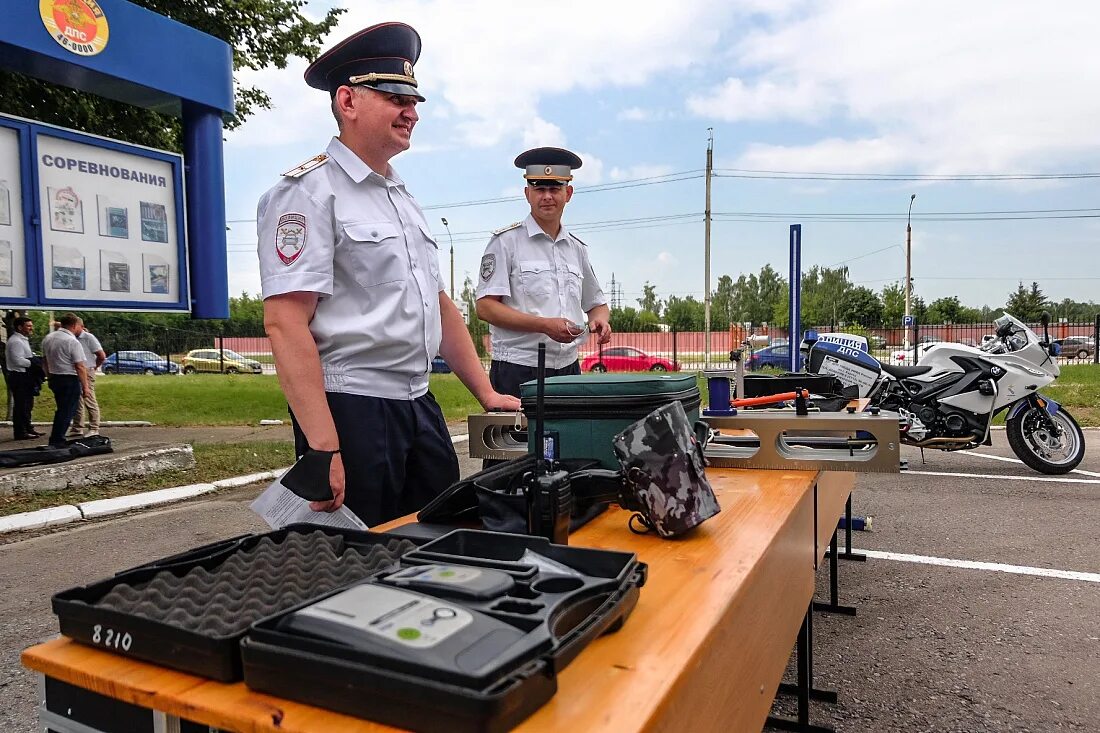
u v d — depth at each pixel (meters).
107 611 0.87
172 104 6.54
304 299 1.81
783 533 1.49
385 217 1.99
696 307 76.19
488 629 0.74
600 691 0.76
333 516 1.63
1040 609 3.33
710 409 2.25
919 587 3.64
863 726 2.40
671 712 0.78
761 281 81.88
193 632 0.80
